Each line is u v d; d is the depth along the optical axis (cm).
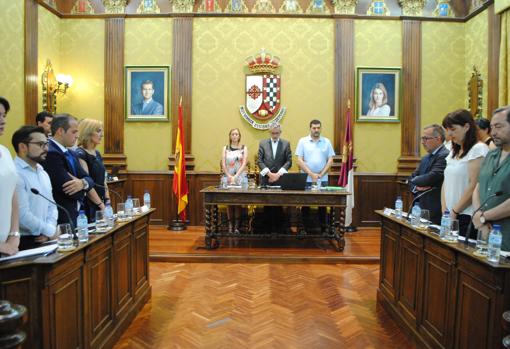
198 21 638
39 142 217
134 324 289
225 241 530
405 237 283
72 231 216
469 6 630
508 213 205
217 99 641
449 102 646
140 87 642
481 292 190
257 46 637
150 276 403
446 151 309
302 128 641
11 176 187
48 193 235
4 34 504
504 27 529
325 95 641
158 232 592
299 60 637
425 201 320
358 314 312
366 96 641
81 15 636
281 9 636
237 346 258
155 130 646
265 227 553
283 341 265
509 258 187
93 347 227
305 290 365
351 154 576
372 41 640
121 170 641
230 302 333
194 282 385
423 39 641
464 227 261
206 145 645
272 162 520
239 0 634
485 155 252
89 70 642
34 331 177
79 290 212
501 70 532
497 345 178
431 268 242
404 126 642
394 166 648
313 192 458
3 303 133
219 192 464
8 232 188
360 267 439
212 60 639
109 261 253
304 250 486
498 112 217
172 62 638
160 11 639
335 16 632
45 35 594
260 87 633
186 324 290
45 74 591
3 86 504
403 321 280
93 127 313
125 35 641
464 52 643
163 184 643
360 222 646
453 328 215
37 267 177
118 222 277
